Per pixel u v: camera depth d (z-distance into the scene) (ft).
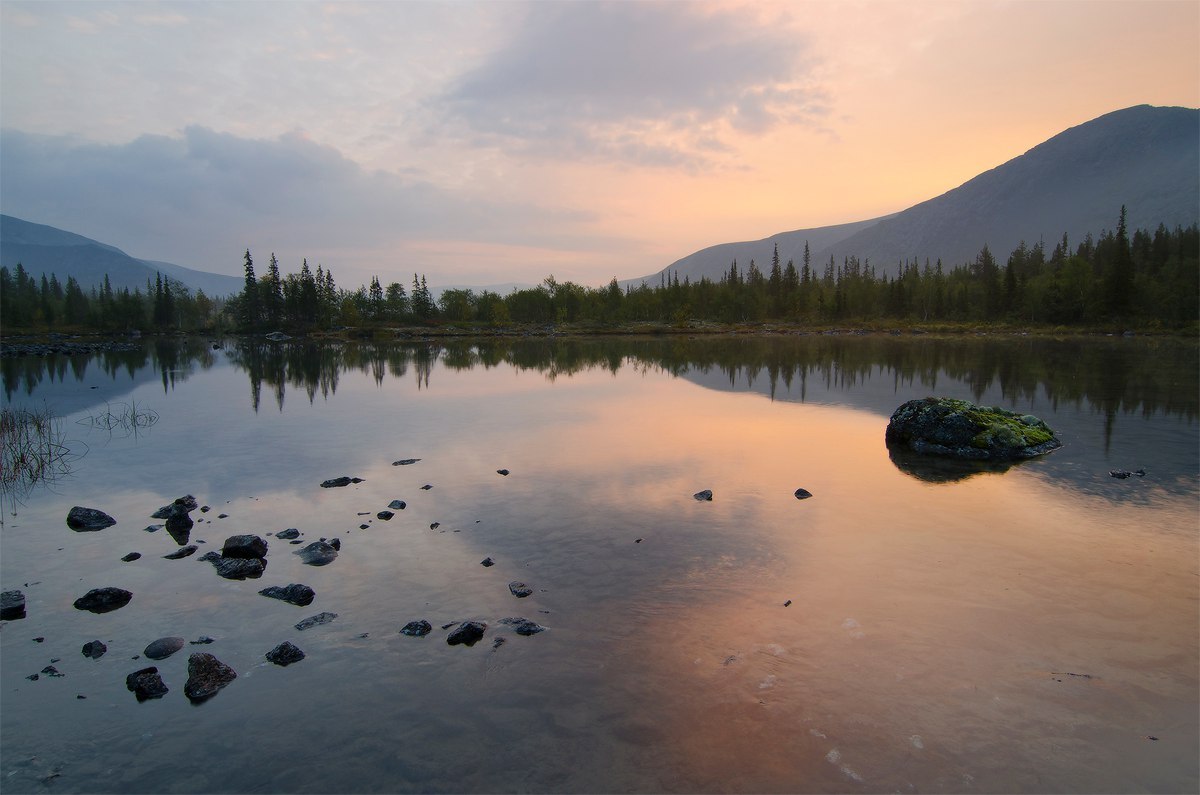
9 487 59.93
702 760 21.97
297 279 497.46
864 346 268.62
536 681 26.81
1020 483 56.90
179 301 559.38
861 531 44.62
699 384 138.62
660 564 39.01
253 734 24.06
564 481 58.90
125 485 60.39
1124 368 156.87
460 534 45.01
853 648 29.04
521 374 168.25
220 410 107.45
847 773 21.26
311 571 39.14
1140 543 41.60
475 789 20.88
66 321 498.28
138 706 25.94
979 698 25.25
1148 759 21.77
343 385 145.38
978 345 262.26
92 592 35.42
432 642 30.27
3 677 28.27
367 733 23.86
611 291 531.09
